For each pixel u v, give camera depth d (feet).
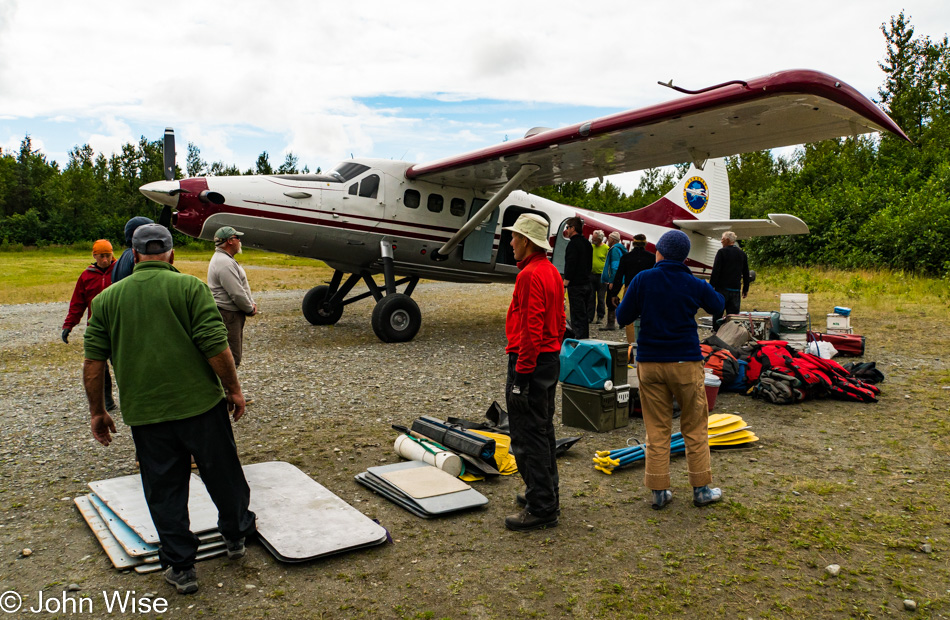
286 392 19.52
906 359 24.16
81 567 8.97
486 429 14.64
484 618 7.78
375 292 32.37
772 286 55.77
